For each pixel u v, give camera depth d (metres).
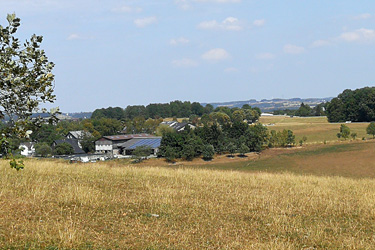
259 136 65.44
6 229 9.23
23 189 13.72
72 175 18.44
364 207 14.28
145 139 73.19
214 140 63.59
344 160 52.91
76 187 14.31
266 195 15.96
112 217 11.12
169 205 13.05
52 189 14.22
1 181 14.78
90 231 9.68
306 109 173.62
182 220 11.42
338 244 9.86
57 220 10.18
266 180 20.72
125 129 115.19
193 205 13.31
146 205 12.87
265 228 11.12
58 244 8.46
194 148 58.91
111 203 12.79
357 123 102.50
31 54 7.35
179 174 21.12
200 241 9.58
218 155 62.69
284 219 11.98
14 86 7.18
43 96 7.48
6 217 10.18
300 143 69.75
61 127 95.06
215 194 15.71
